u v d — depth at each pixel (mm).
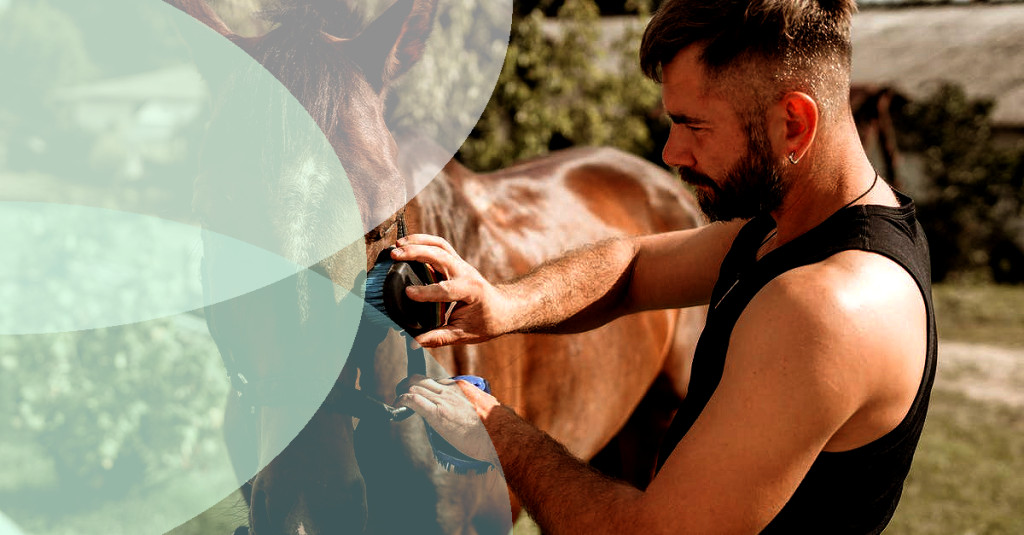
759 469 1056
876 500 1185
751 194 1188
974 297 10523
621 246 1695
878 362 1060
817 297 1061
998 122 13914
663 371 3031
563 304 1600
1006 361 7445
